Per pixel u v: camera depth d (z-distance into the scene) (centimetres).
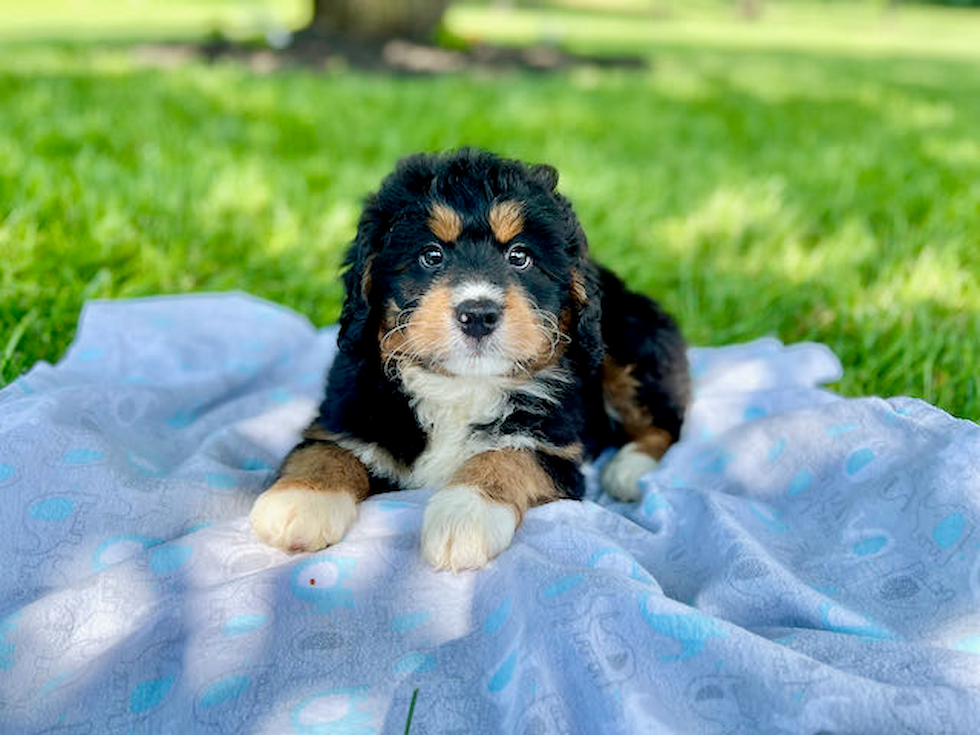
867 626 42
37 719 39
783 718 37
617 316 67
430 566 47
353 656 41
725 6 763
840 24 649
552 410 56
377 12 270
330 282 93
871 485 52
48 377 65
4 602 46
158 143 129
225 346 75
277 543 48
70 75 188
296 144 142
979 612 43
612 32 457
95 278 85
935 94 253
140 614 44
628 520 53
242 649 41
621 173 134
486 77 240
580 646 39
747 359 75
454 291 52
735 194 125
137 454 56
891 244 105
